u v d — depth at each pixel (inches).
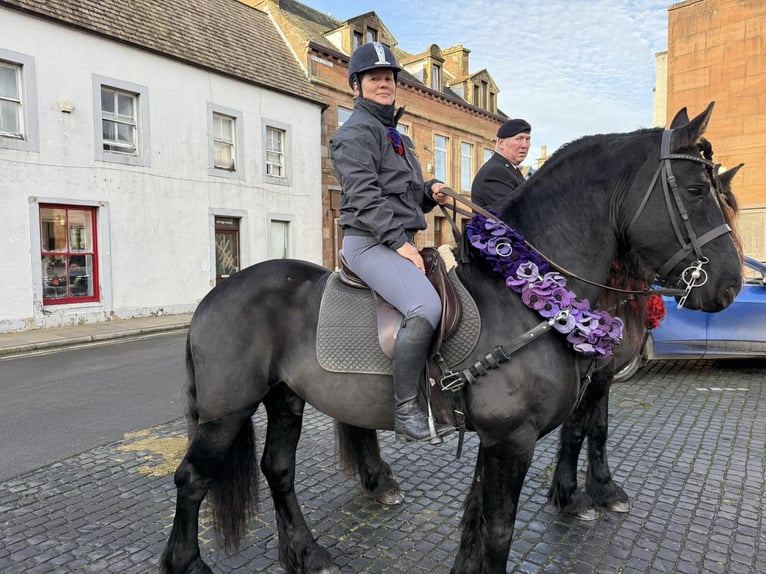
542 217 84.6
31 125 375.9
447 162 844.6
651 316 137.8
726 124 557.6
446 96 813.9
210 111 498.6
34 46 376.2
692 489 131.2
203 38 516.1
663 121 689.6
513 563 100.7
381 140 80.7
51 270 396.2
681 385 232.4
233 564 102.1
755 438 165.8
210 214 501.4
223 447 91.7
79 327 392.8
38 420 185.5
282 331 90.5
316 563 96.5
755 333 231.3
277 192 567.5
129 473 141.6
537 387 76.2
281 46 616.4
